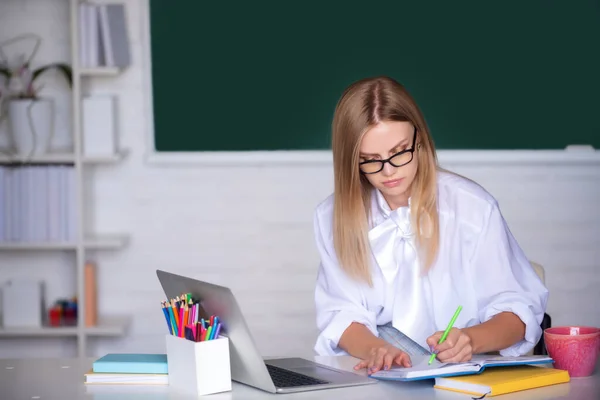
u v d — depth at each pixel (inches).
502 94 173.8
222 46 173.9
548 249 177.9
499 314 90.0
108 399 75.8
